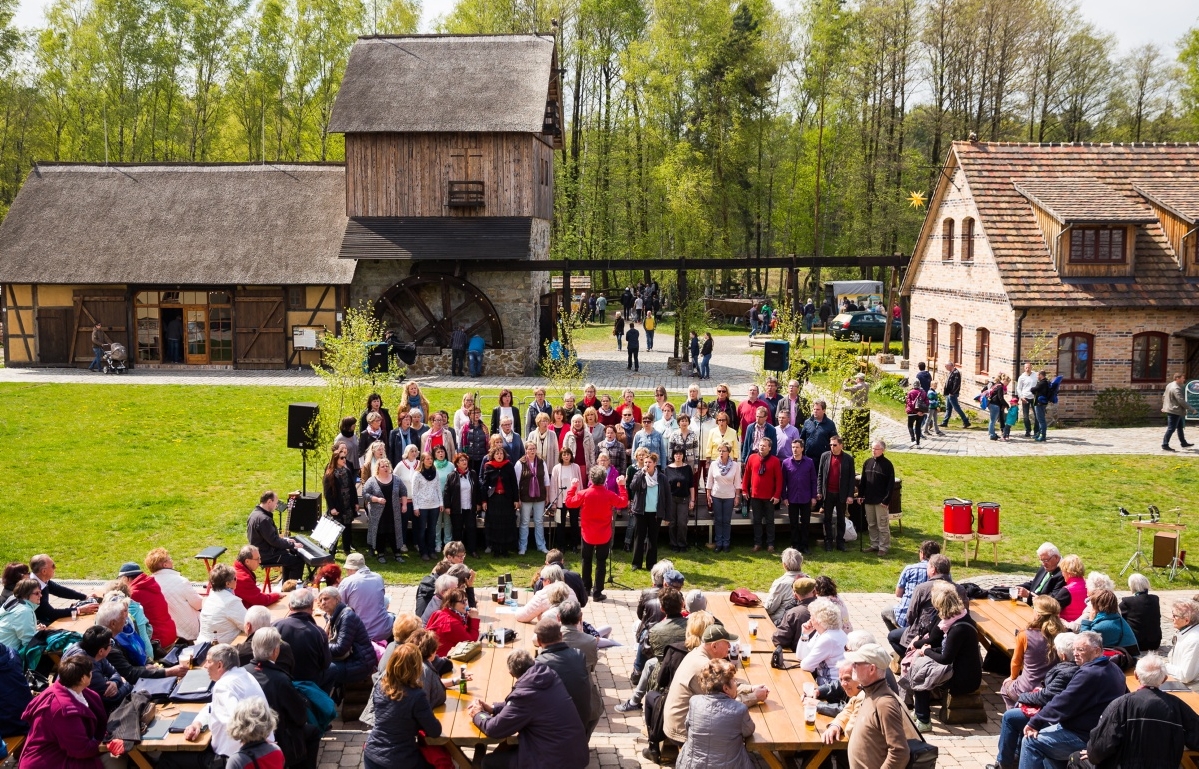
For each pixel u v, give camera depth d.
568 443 14.76
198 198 32.97
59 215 32.56
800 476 14.66
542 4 52.44
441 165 31.44
